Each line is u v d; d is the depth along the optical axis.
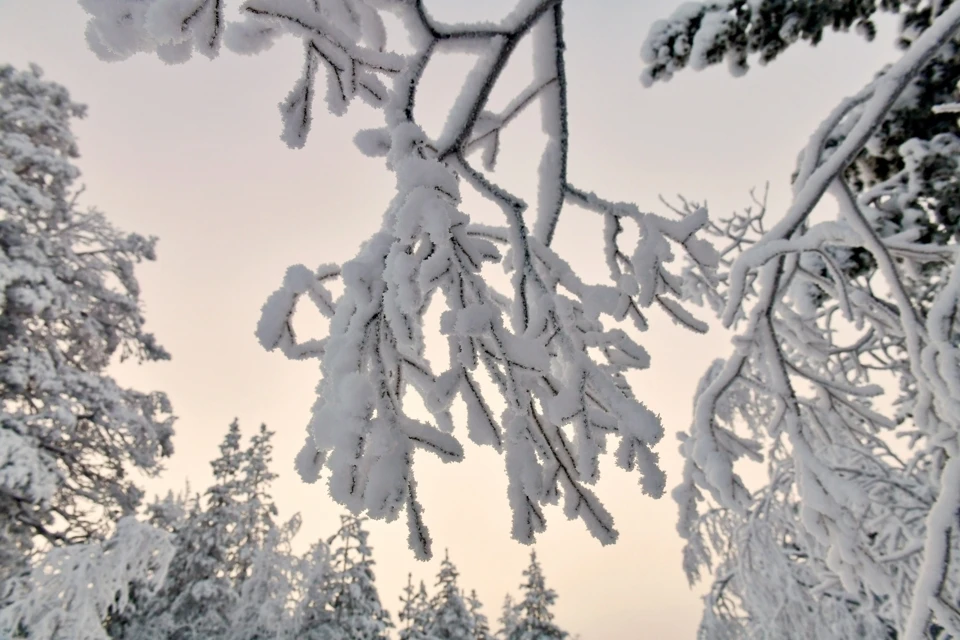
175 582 16.70
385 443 1.17
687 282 5.64
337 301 1.43
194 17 1.21
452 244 1.36
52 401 9.78
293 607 13.68
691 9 4.86
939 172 4.34
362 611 17.81
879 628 4.45
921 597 2.43
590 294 1.71
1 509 9.00
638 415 1.48
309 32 1.41
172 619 14.91
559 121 2.02
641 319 2.01
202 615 15.62
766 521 4.36
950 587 3.43
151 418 12.41
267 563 14.09
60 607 5.16
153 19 1.16
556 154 2.05
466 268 1.39
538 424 1.55
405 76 1.58
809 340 4.25
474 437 1.39
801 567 4.69
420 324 1.50
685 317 1.99
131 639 14.16
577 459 1.46
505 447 1.42
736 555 4.62
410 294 1.24
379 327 1.32
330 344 1.31
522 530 1.36
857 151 2.93
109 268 12.89
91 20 1.19
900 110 4.55
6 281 9.54
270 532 14.57
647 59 5.00
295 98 1.51
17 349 9.58
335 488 1.15
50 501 8.41
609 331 1.74
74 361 12.11
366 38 1.61
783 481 4.39
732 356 3.43
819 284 3.88
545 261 1.76
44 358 10.05
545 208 2.07
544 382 1.58
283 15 1.36
